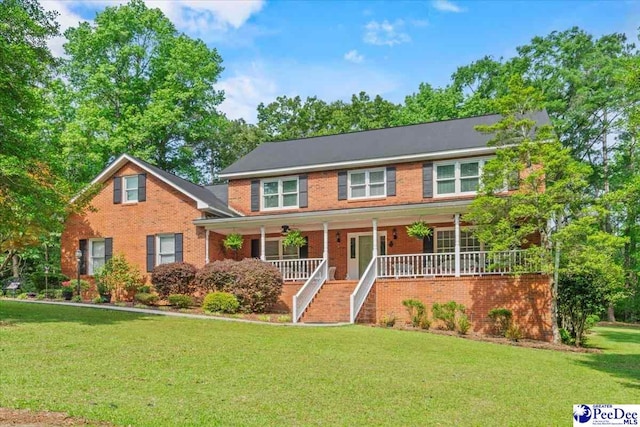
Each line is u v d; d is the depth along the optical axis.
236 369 9.48
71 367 8.98
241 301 19.81
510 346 14.93
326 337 13.90
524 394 8.70
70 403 6.81
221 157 45.81
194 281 21.67
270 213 24.62
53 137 26.67
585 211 16.30
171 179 24.50
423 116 38.47
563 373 10.98
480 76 39.97
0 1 15.03
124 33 34.12
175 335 12.97
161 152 37.28
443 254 19.55
